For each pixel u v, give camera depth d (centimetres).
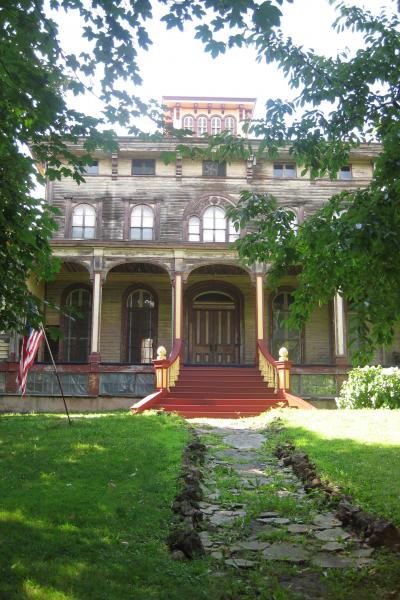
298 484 803
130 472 775
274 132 723
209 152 775
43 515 582
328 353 2305
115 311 2306
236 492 758
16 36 647
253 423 1354
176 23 638
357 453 920
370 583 481
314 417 1295
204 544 564
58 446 925
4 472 755
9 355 1938
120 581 452
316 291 636
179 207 2281
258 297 2042
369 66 653
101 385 1944
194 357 2311
